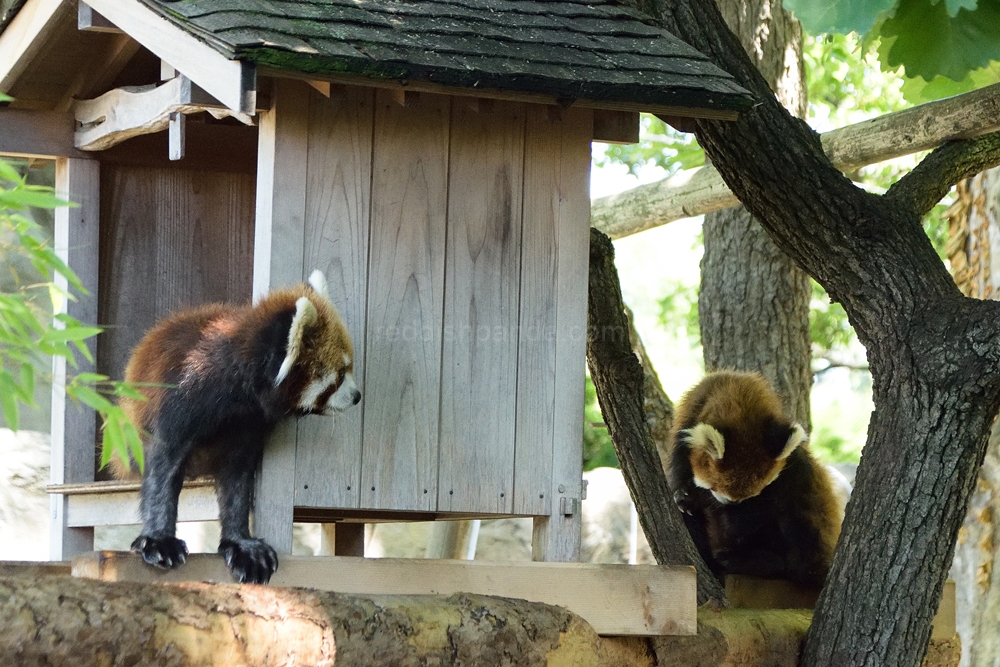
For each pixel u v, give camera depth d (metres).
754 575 6.09
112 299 5.58
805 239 5.26
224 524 4.09
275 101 4.12
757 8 8.14
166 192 5.72
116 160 5.57
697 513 6.51
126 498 4.89
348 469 4.16
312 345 3.99
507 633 3.98
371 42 3.98
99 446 5.48
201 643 3.24
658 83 4.24
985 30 5.66
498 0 4.67
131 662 3.09
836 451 14.11
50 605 3.00
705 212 7.80
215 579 3.93
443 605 3.94
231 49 3.67
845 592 4.92
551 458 4.40
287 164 4.12
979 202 7.92
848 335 13.88
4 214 2.64
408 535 10.00
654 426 8.06
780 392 7.91
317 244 4.16
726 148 5.27
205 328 4.23
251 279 5.81
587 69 4.23
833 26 4.96
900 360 4.96
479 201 4.36
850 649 4.86
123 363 5.56
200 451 4.22
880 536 4.86
